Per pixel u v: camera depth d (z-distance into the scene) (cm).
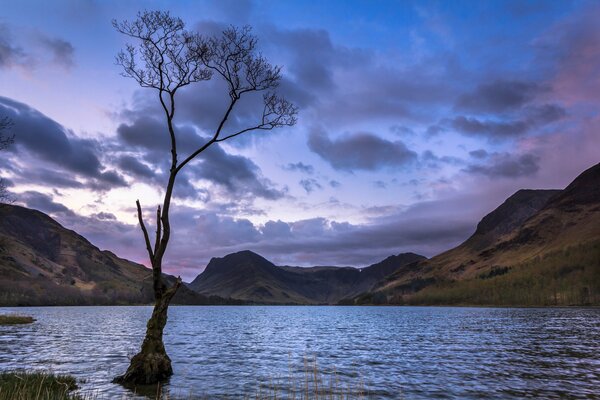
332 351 4491
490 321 11356
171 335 6838
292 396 2069
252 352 4347
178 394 1980
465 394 2173
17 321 9294
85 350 4109
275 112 2586
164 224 2289
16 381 1839
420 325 10188
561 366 3158
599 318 12444
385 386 2409
